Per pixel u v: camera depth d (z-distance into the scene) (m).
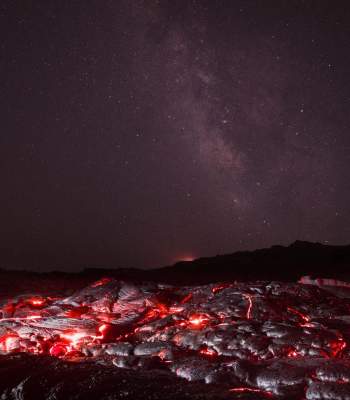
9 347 6.50
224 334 5.77
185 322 6.64
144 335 6.47
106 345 6.09
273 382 4.64
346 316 6.47
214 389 4.61
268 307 6.55
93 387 4.76
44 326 6.85
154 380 4.88
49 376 5.09
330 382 4.46
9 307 7.91
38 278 11.88
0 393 5.05
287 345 5.43
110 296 7.80
